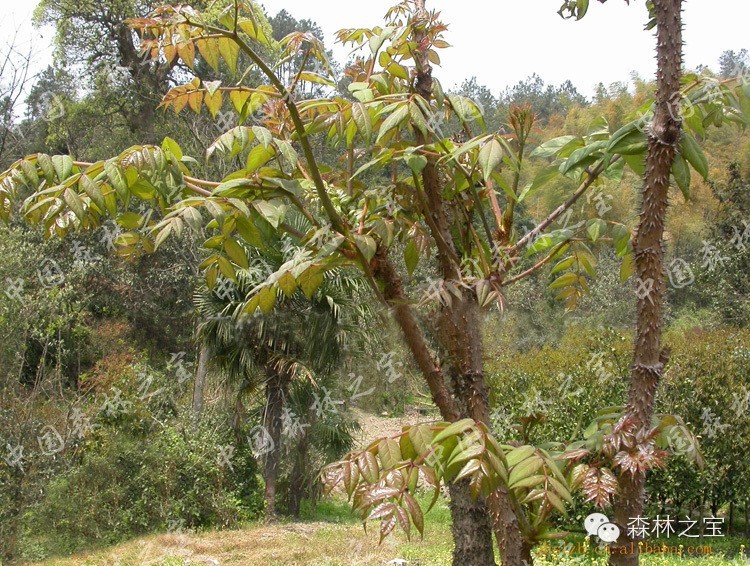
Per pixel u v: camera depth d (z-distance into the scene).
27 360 10.98
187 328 15.98
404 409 9.09
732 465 7.63
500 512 1.17
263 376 9.80
